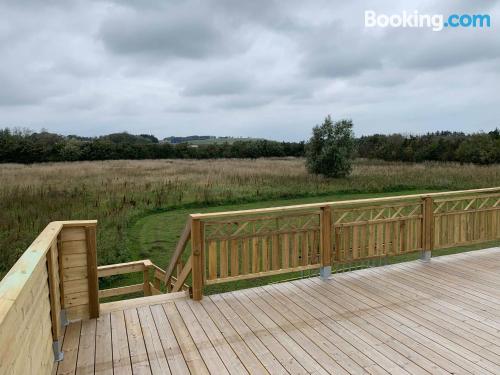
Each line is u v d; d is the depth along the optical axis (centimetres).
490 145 2934
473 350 296
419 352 294
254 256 432
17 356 159
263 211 425
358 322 348
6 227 987
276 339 317
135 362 281
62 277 338
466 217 568
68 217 1122
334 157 2184
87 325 340
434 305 386
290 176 2217
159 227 1157
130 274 780
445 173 2272
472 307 380
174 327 338
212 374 266
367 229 496
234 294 418
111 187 1692
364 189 1850
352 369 271
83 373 267
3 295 155
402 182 2019
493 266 514
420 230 533
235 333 328
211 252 408
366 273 489
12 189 1525
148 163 3194
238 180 2002
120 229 1058
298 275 731
